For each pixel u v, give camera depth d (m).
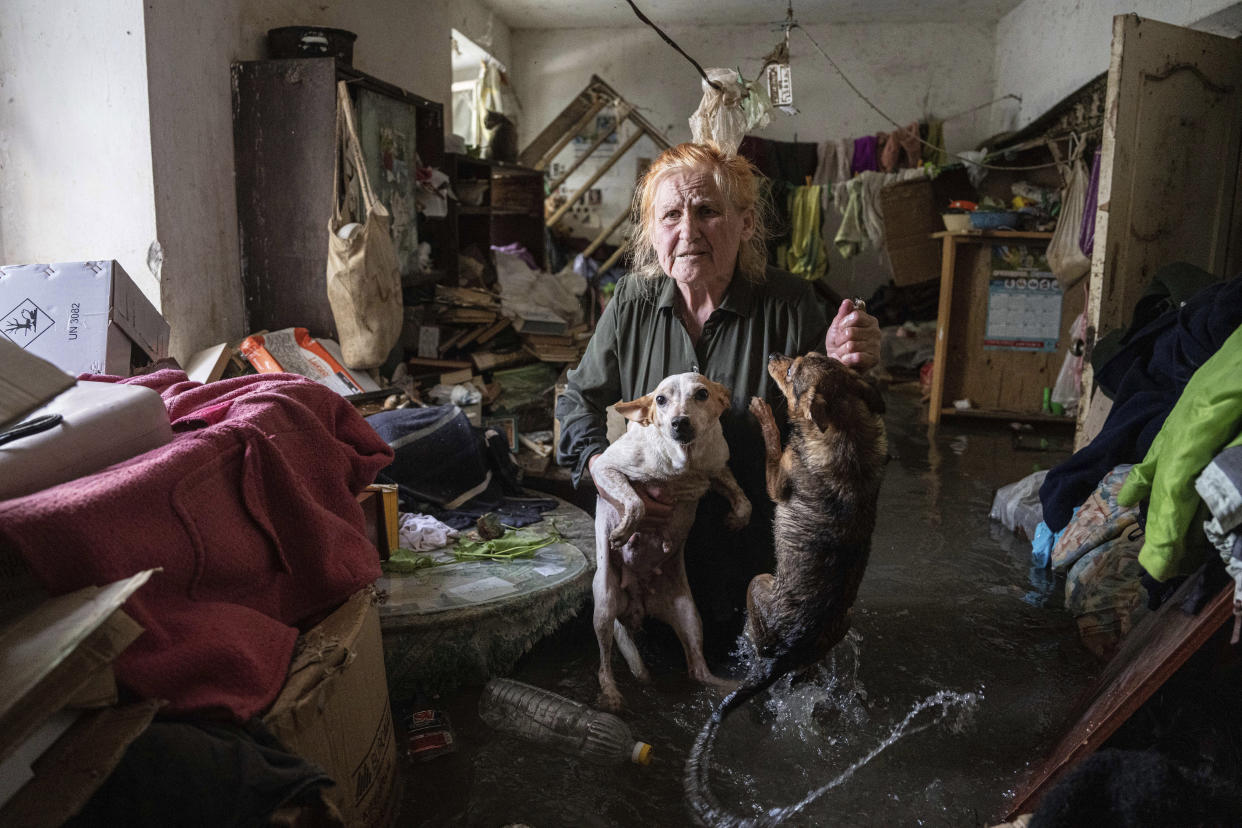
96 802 1.36
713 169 2.59
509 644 2.81
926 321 9.87
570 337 6.48
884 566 3.89
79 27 3.70
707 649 2.98
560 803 2.13
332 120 4.23
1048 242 7.42
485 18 10.20
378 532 3.10
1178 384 3.11
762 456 2.85
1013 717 2.54
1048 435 6.99
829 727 2.48
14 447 1.59
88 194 3.84
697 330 2.87
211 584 1.74
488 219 7.27
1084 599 3.13
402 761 2.31
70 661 1.30
